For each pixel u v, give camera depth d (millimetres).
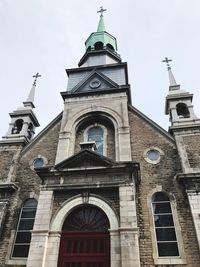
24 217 12781
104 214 10734
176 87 16812
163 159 13422
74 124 15453
